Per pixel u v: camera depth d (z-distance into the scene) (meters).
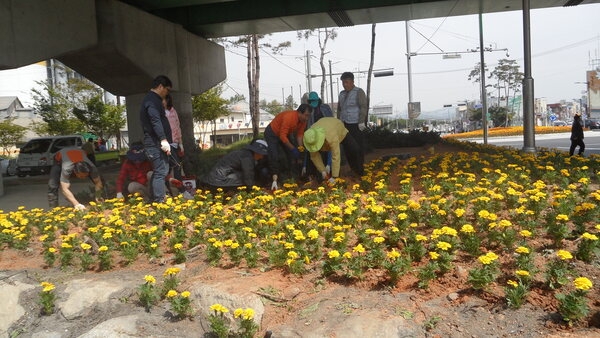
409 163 9.74
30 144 25.11
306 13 19.42
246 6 20.00
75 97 39.50
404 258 4.12
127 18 17.03
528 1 13.29
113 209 7.58
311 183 8.51
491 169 8.45
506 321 3.25
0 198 13.52
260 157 8.77
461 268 3.95
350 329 3.34
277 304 3.94
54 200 8.91
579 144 17.42
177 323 3.98
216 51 23.97
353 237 5.15
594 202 5.29
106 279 4.84
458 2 18.69
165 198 7.72
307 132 7.66
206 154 22.98
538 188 5.65
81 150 8.80
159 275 4.82
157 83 7.62
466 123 95.94
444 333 3.25
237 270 4.64
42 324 4.44
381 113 54.97
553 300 3.37
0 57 11.48
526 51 13.44
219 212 6.64
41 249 6.30
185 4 18.86
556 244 4.25
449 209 5.56
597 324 3.10
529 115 13.35
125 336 3.81
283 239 4.98
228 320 3.83
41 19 12.94
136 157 8.51
